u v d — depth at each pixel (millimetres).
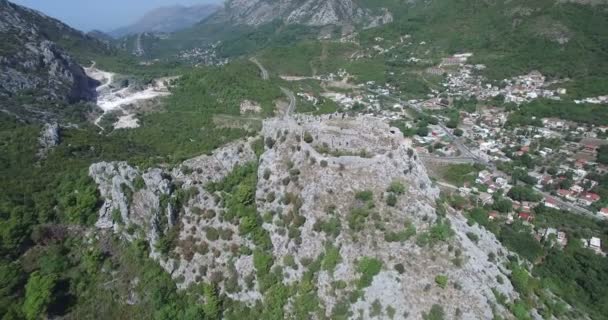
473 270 90875
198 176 116812
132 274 101188
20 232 97625
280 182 108688
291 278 96188
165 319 94250
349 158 102812
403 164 103438
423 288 85812
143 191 108438
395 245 90875
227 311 97500
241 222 105750
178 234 107438
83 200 106000
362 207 96812
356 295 87562
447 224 96562
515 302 93750
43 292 88562
